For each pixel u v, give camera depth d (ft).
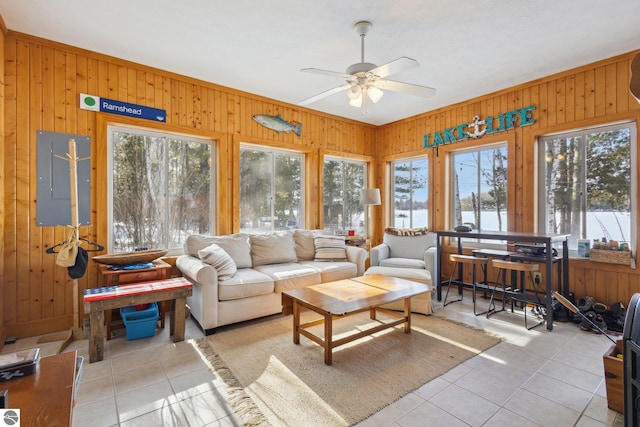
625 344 4.72
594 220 11.80
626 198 11.07
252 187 15.06
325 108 16.52
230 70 12.08
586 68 11.52
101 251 10.85
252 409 6.12
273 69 12.01
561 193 12.59
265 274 11.50
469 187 15.65
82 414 5.97
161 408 6.18
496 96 14.15
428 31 9.41
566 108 12.05
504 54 10.80
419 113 17.29
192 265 10.32
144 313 9.72
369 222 19.30
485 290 13.20
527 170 13.15
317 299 8.69
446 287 15.84
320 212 17.02
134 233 11.91
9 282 9.52
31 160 9.81
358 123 18.81
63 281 10.36
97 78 10.82
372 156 19.51
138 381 7.12
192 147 13.21
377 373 7.48
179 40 9.98
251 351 8.63
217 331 10.05
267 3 8.15
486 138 14.51
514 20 8.86
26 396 2.99
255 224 15.14
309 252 14.60
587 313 10.49
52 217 10.08
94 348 8.04
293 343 9.13
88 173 10.66
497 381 7.14
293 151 16.31
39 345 9.03
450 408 6.20
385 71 8.38
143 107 11.64
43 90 9.98
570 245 12.36
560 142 12.62
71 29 9.40
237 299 10.34
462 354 8.44
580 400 6.46
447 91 14.10
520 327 10.36
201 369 7.66
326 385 6.98
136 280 9.96
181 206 12.93
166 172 12.59
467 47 10.33
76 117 10.48
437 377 7.31
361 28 9.04
